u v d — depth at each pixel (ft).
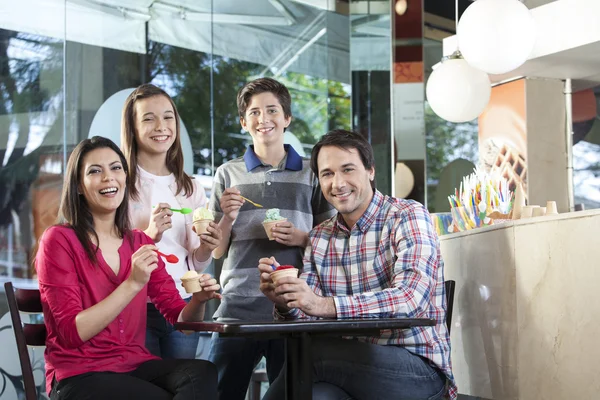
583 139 19.36
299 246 10.05
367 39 22.38
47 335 8.19
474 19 13.34
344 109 22.29
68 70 18.26
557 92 19.49
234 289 10.23
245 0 21.62
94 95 18.72
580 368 7.74
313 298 7.34
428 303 7.88
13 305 7.82
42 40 17.87
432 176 22.00
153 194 10.25
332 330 7.15
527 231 8.70
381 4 22.35
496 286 9.38
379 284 8.36
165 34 20.13
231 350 10.22
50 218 17.47
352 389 7.71
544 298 8.38
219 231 9.94
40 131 17.69
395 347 7.91
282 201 10.34
